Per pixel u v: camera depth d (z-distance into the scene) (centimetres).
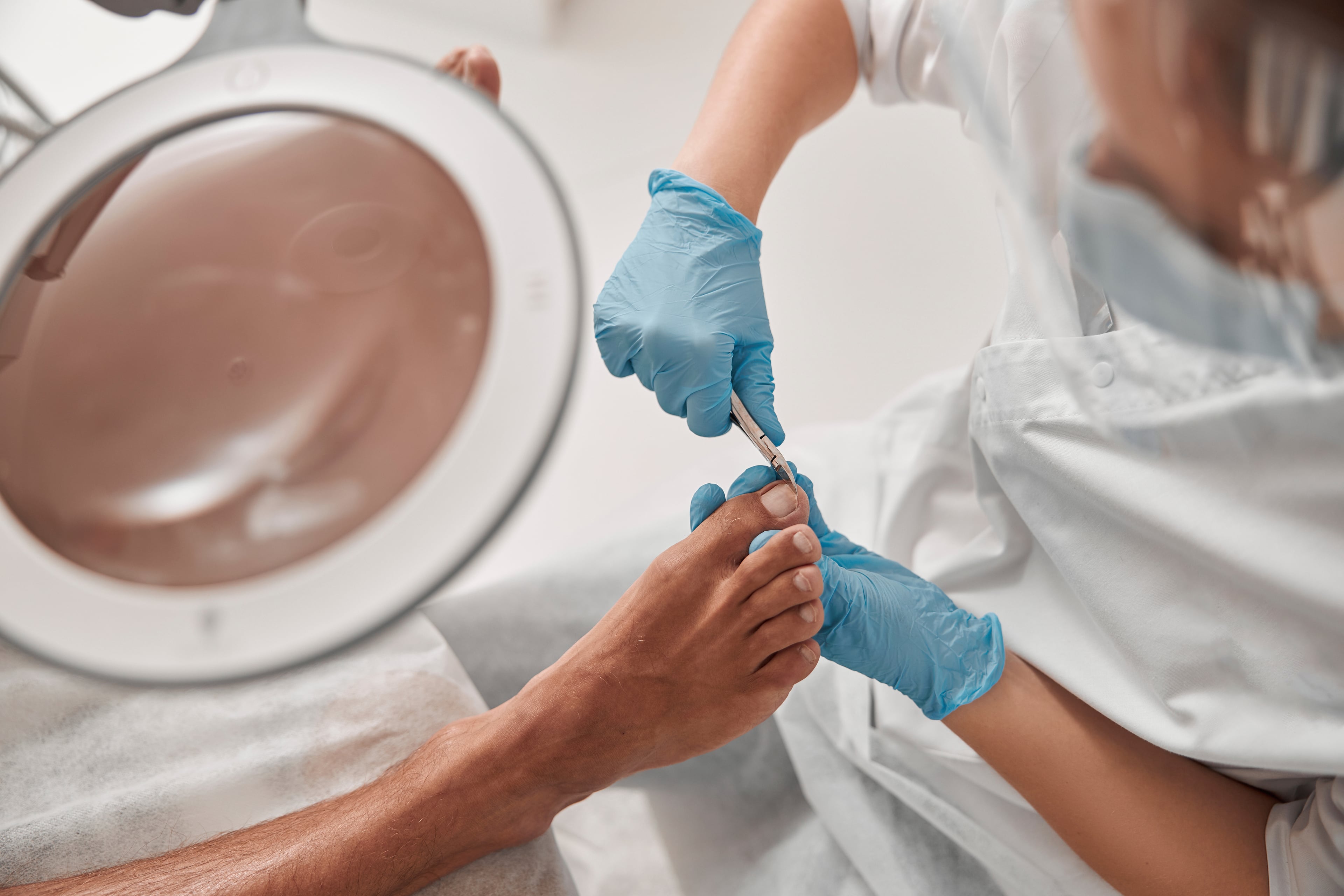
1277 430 49
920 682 68
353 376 54
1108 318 55
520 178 57
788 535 59
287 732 79
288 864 65
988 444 67
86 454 53
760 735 98
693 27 185
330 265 58
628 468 153
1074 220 46
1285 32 29
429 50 181
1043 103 47
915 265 163
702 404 66
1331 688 55
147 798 73
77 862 71
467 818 67
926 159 171
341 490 52
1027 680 72
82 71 171
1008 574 77
